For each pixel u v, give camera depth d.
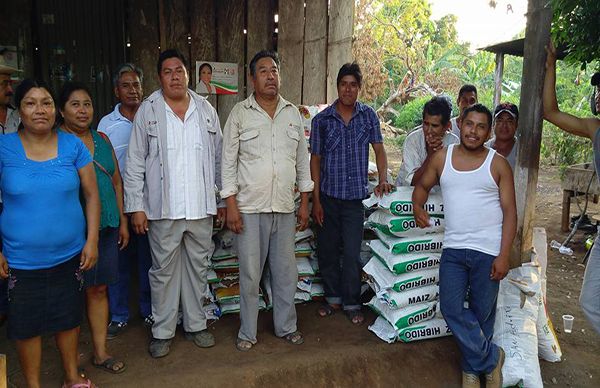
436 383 3.03
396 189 3.17
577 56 3.04
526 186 3.00
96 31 4.76
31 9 4.56
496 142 3.42
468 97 3.88
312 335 3.31
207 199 2.96
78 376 2.64
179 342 3.16
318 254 3.62
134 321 3.45
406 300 3.12
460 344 2.85
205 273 3.14
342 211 3.45
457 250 2.78
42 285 2.33
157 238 2.91
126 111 3.34
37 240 2.27
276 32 5.27
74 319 2.47
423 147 3.41
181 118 2.91
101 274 2.71
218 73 5.12
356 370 3.00
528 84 2.93
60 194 2.30
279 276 3.16
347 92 3.30
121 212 2.93
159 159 2.85
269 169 2.95
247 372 2.85
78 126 2.64
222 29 5.08
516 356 2.96
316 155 3.46
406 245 3.13
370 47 18.59
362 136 3.38
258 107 2.98
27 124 2.22
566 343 3.60
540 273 3.33
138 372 2.82
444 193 2.83
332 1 5.04
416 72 21.09
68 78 4.75
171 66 2.82
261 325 3.42
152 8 4.85
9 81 3.04
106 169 2.73
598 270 2.79
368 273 3.39
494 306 2.87
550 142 11.83
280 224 3.09
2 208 2.51
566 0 2.71
